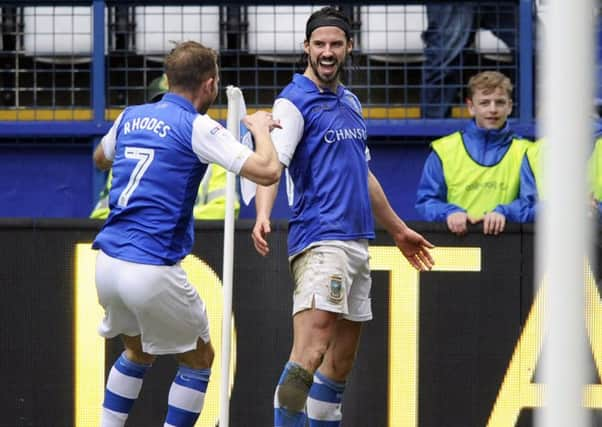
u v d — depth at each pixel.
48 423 23.25
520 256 23.11
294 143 20.02
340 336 20.81
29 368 23.23
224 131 19.44
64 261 23.19
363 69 30.08
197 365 20.66
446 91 30.20
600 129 24.53
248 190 20.97
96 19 29.97
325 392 20.88
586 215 8.39
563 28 8.18
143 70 30.20
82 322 23.19
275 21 30.17
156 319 19.61
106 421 20.80
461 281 23.14
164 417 23.22
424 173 25.81
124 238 19.59
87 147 30.22
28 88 30.30
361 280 20.53
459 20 30.00
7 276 23.25
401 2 29.97
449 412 23.17
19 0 30.08
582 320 8.34
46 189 30.30
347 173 20.17
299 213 20.25
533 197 24.59
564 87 8.20
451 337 23.16
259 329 23.14
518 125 29.83
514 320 23.12
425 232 23.17
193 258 23.16
